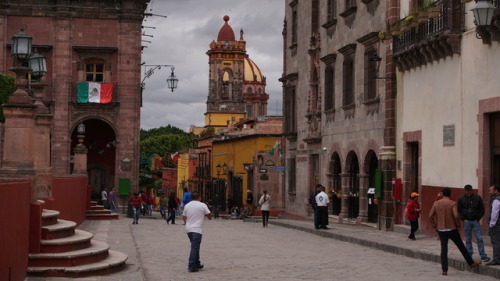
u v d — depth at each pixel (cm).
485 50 2258
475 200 1839
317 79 4075
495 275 1678
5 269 1275
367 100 3225
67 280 1538
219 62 13762
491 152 2261
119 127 5375
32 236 1609
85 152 3984
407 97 2889
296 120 4478
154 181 10919
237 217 5628
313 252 2252
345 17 3591
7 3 5253
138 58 5397
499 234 1742
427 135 2695
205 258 2059
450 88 2503
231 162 6775
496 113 2234
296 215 4397
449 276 1705
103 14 5359
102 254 1745
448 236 1739
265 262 1962
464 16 2409
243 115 13750
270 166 5694
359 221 3347
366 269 1820
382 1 3097
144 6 5431
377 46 3131
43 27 5316
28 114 1712
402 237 2614
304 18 4281
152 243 2539
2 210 1245
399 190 2914
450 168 2502
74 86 5328
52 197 2348
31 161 1714
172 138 12112
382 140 3075
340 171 3769
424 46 2617
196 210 1788
